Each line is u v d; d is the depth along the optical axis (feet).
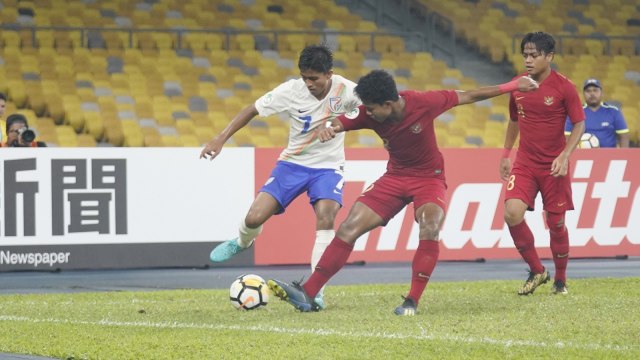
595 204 151.84
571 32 317.42
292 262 147.33
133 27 278.87
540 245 152.66
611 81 294.87
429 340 69.46
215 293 111.55
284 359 62.95
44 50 257.55
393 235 147.84
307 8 305.12
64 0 280.72
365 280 129.08
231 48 282.36
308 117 91.61
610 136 152.97
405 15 306.14
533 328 75.51
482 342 68.59
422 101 83.87
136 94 248.93
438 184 87.56
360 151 145.38
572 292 106.32
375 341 69.21
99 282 128.98
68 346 70.44
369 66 281.74
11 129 143.64
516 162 102.68
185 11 290.35
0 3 273.33
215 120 246.68
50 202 139.33
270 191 93.40
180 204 143.54
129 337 73.67
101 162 140.87
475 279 129.08
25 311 93.71
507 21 314.96
